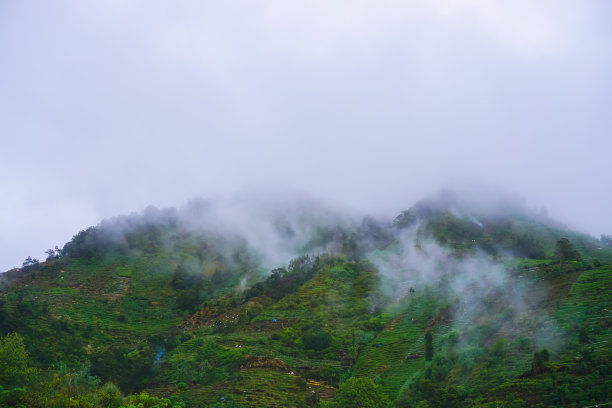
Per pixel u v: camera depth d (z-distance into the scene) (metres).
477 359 72.62
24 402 53.56
